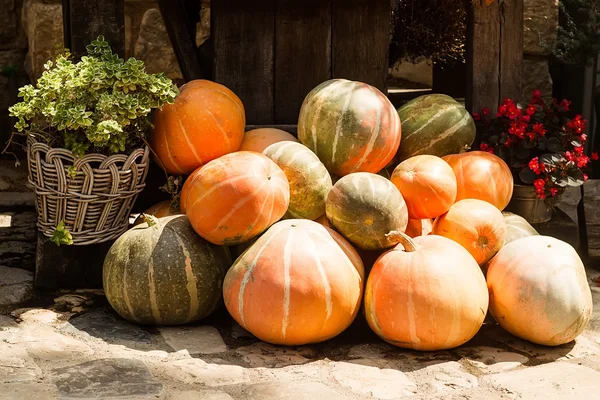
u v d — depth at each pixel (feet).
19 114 15.58
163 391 12.01
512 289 14.17
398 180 15.51
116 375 12.53
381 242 14.53
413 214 15.53
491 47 19.53
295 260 13.67
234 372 12.91
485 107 19.69
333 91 16.51
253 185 14.46
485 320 15.60
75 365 12.89
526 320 14.03
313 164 15.71
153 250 14.61
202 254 14.84
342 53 19.17
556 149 18.07
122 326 14.79
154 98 15.75
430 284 13.53
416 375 12.96
